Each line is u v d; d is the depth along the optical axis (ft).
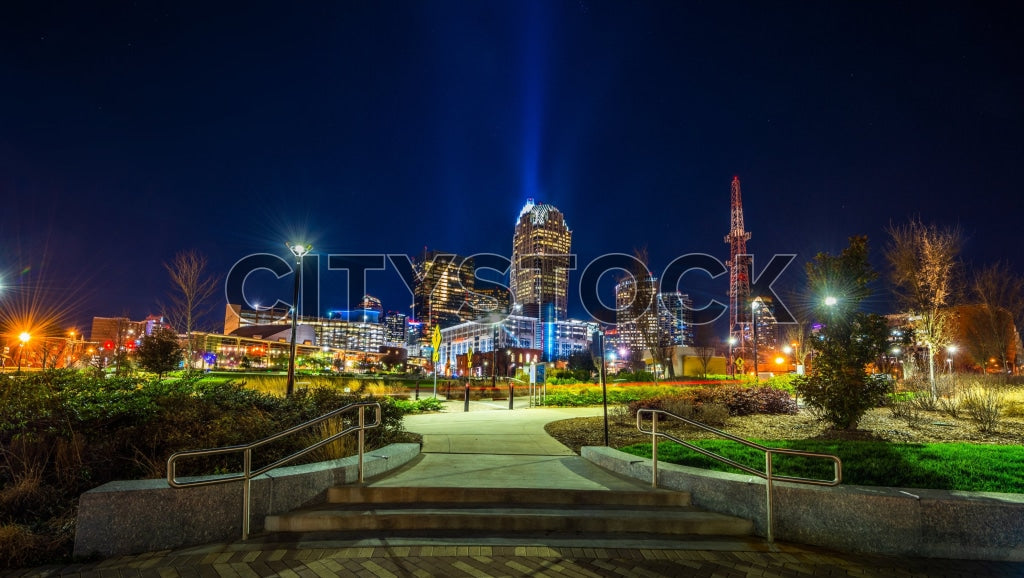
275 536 20.47
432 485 23.89
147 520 19.24
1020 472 24.59
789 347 139.85
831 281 41.09
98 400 27.78
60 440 25.14
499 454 32.24
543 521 21.53
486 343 634.43
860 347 39.37
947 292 72.28
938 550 19.74
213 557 18.40
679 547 19.92
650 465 25.73
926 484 23.27
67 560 18.56
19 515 21.89
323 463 24.57
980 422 40.50
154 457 25.99
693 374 156.76
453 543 19.79
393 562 18.02
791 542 21.09
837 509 20.66
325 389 40.29
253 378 105.40
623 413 53.83
